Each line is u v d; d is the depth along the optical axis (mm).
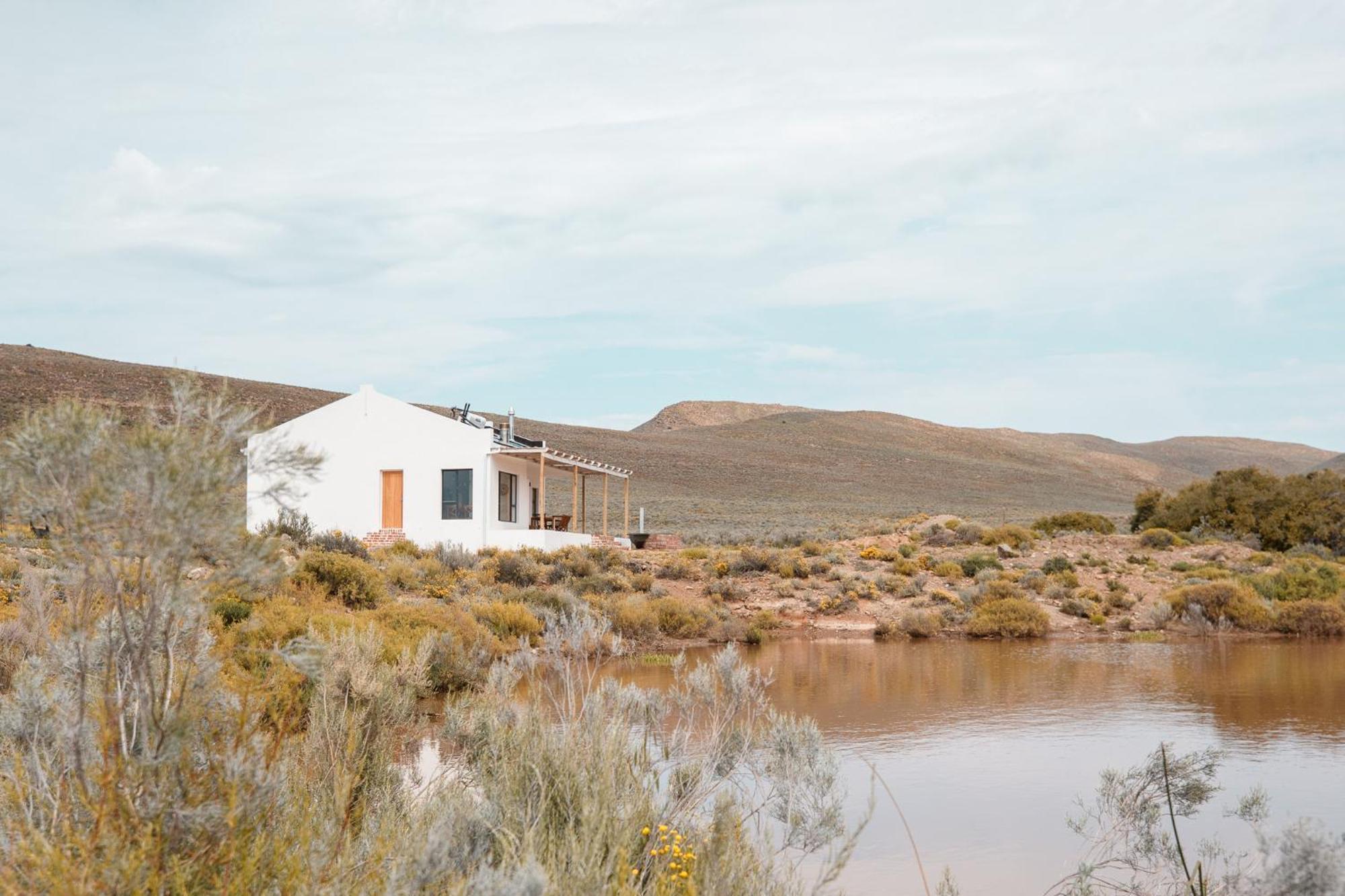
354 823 5207
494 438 36688
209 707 3850
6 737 4184
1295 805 9250
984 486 144125
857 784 10180
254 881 3537
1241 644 26906
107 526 3236
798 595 33531
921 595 34938
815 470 137000
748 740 6953
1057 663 21750
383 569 26875
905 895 6840
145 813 3414
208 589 3404
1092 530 60969
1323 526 57219
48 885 3266
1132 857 6859
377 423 36219
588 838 4473
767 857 5918
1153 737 12719
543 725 6070
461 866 4387
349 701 8312
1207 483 64125
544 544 35562
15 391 88688
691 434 164750
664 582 34062
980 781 10289
